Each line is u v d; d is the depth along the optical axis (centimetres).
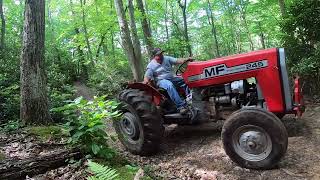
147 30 1303
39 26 694
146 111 497
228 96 508
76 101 442
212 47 2106
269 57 471
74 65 1927
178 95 521
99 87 1320
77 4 1703
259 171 419
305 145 473
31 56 687
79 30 1950
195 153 494
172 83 536
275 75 466
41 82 701
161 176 418
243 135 425
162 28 1875
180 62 550
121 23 1023
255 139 417
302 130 531
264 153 417
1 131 632
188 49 1481
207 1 1933
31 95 687
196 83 519
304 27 771
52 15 2292
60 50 1953
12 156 450
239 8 1797
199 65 516
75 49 2048
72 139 431
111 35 1772
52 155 418
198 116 515
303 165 419
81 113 448
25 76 689
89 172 386
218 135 554
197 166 447
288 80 466
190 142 542
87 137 442
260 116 411
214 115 516
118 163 441
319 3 750
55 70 1494
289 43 789
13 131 618
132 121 512
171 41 1376
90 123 433
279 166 423
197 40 2158
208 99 523
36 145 499
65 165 419
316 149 457
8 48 1432
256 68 478
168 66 549
